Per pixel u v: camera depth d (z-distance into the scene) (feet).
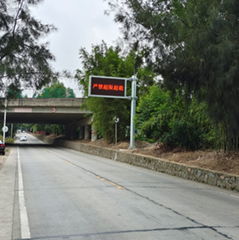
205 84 41.42
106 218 22.99
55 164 67.00
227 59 33.96
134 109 88.33
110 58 107.65
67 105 145.48
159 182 44.14
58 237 18.53
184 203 29.35
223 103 38.91
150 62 45.11
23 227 20.67
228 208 27.81
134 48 45.62
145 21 42.52
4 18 50.98
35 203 28.09
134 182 42.75
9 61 52.34
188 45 38.99
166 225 21.31
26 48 53.36
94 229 20.16
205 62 37.65
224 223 22.26
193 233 19.54
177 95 51.96
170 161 58.54
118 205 27.53
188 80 43.65
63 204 27.68
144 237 18.54
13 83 52.90
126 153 79.36
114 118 102.83
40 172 51.88
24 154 102.83
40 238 18.35
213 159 53.16
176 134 69.10
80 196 31.37
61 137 233.35
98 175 49.03
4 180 42.57
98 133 128.47
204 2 36.88
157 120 76.38
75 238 18.34
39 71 54.24
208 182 45.65
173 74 44.09
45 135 313.12
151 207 27.04
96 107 109.40
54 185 38.29
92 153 114.42
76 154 108.27
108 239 18.15
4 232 19.66
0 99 54.75
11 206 26.96
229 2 33.53
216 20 34.53
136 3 43.42
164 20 40.37
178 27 38.70
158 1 42.83
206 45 35.91
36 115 162.50
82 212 24.80
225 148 53.93
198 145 67.15
